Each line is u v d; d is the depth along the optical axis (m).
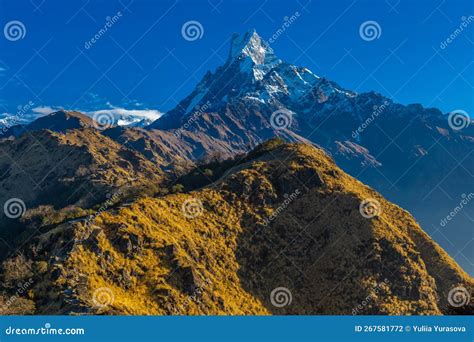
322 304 157.88
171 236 154.88
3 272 133.00
